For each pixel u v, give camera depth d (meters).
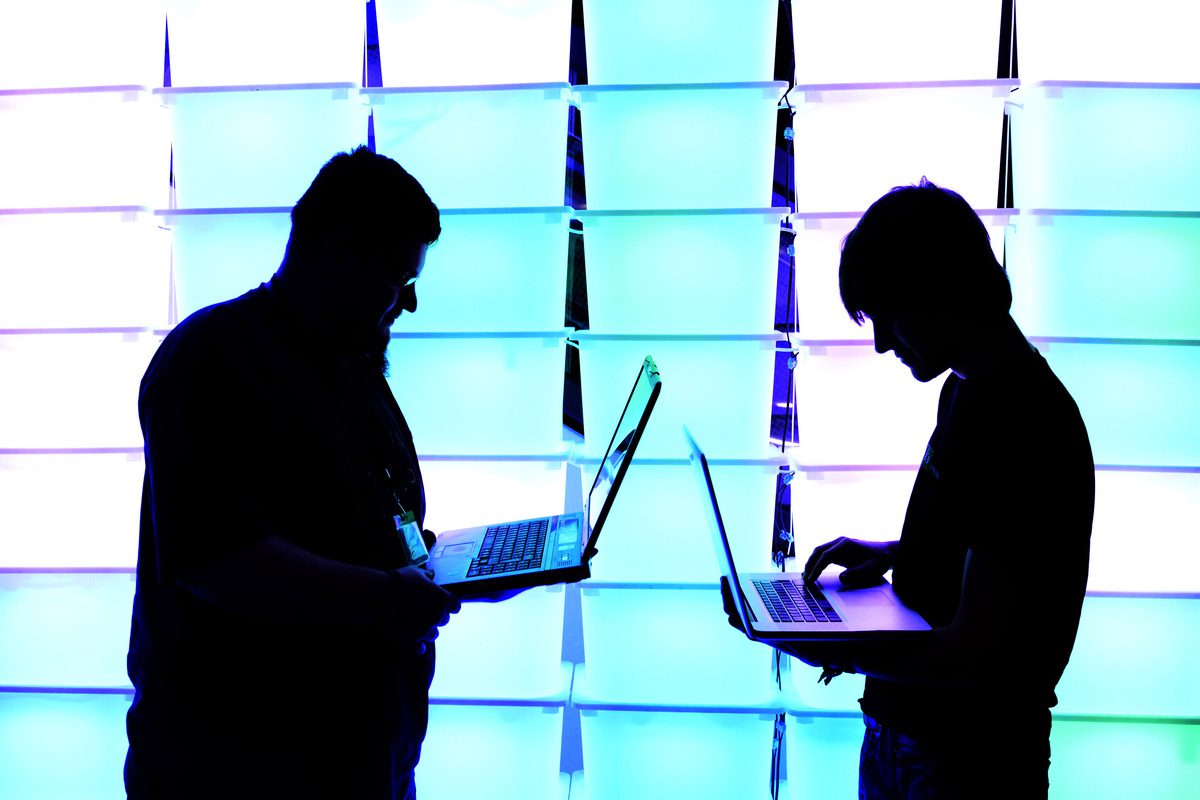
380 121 1.75
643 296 1.77
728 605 1.22
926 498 1.16
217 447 0.99
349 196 1.06
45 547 1.79
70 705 1.81
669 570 1.80
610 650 1.81
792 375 1.99
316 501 1.08
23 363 1.78
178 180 1.76
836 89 1.62
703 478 1.21
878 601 1.22
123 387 1.78
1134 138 1.66
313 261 1.10
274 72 1.73
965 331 1.02
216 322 1.04
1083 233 1.66
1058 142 1.67
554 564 1.15
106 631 1.80
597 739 1.82
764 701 1.80
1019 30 1.76
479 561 1.24
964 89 1.63
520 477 1.77
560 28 1.73
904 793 1.12
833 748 1.76
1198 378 1.66
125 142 1.75
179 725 1.07
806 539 1.75
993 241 1.75
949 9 1.65
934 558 1.11
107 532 1.79
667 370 1.77
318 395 1.10
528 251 1.75
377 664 1.15
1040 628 0.97
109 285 1.78
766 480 1.77
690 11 1.72
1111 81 1.62
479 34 1.73
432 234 1.13
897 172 1.69
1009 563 0.97
